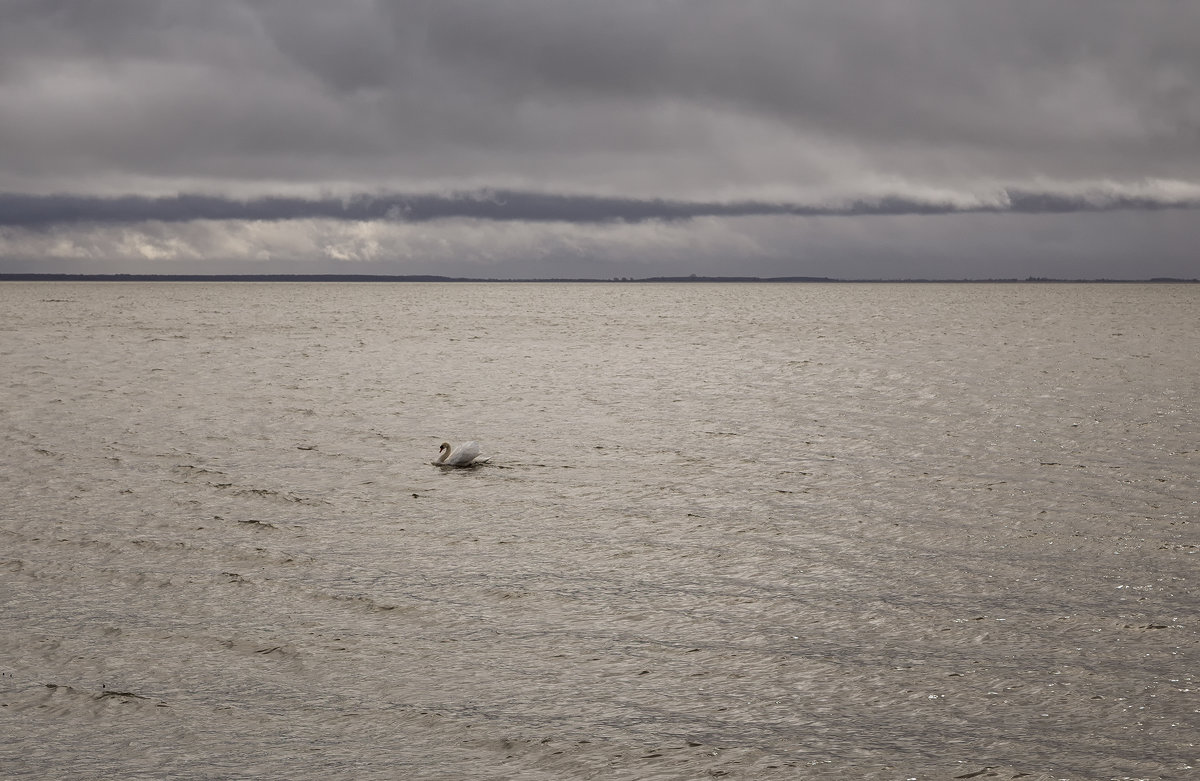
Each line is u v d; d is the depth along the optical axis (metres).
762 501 19.69
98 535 17.00
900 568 15.12
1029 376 42.34
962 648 11.84
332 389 38.53
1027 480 21.14
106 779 9.02
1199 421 28.72
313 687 10.92
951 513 18.47
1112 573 14.67
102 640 12.28
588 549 16.33
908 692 10.66
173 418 30.44
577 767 9.17
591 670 11.34
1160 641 11.93
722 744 9.57
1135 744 9.42
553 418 31.14
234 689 10.88
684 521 18.12
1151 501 19.05
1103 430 27.34
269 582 14.54
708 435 27.81
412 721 10.11
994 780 8.84
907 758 9.26
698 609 13.36
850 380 42.25
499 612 13.28
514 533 17.34
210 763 9.31
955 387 38.62
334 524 17.94
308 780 8.98
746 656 11.69
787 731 9.83
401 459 24.19
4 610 13.34
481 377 43.78
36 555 15.82
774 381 42.19
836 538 16.88
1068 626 12.49
